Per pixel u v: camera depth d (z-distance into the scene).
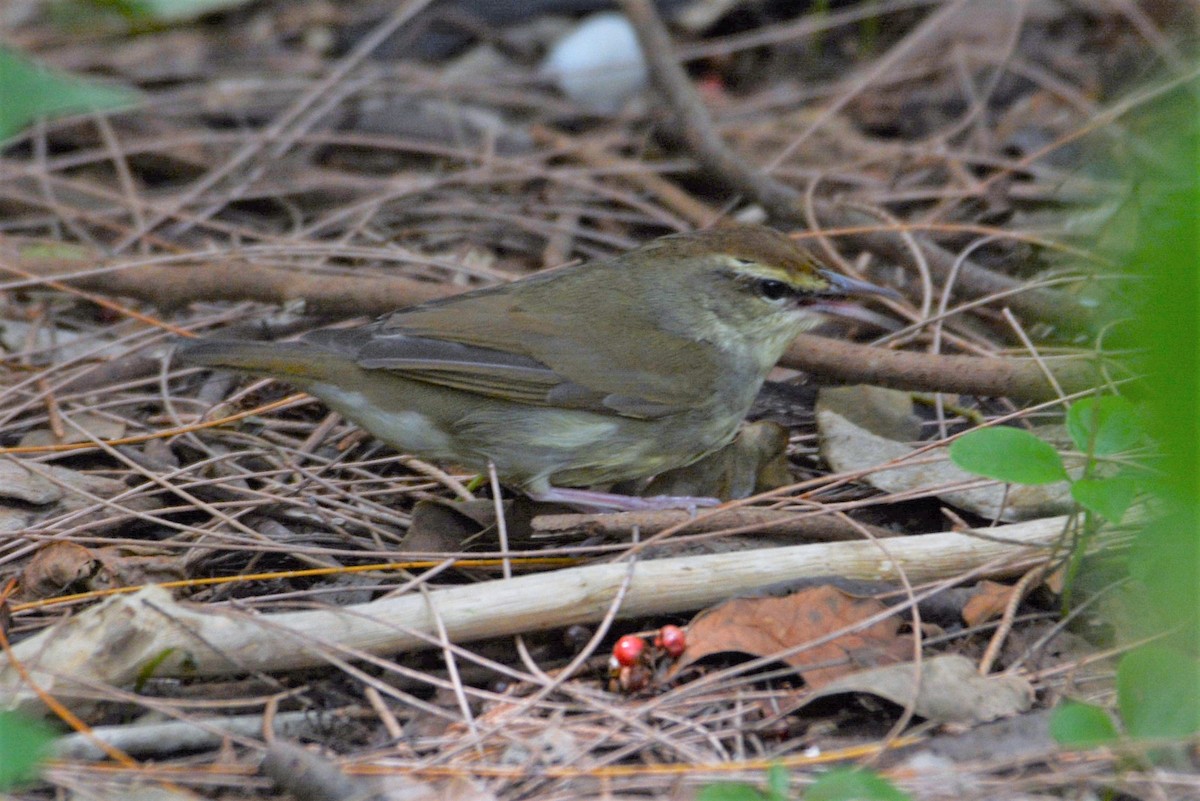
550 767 7.65
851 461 10.86
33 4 20.44
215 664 8.29
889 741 7.64
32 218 15.86
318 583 9.98
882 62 17.09
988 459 8.20
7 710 7.88
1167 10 17.78
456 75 18.67
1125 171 13.86
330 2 20.62
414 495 11.17
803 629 8.73
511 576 9.71
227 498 10.76
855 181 15.80
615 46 18.39
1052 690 8.29
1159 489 7.69
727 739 8.06
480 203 16.00
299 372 10.11
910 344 12.77
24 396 12.07
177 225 15.61
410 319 10.38
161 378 12.20
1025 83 17.59
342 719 8.36
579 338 10.35
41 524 10.16
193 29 20.14
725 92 18.89
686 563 8.99
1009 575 9.30
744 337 10.70
